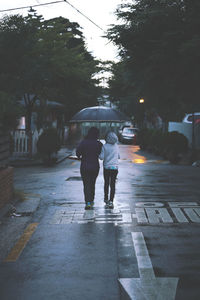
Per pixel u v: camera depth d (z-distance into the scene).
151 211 8.99
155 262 5.59
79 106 41.78
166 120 34.47
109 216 8.52
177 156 22.83
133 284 4.80
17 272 5.27
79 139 47.69
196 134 30.31
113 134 9.65
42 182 14.23
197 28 16.62
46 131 21.75
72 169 19.25
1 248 6.36
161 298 4.39
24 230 7.46
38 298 4.44
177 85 18.94
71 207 9.55
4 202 9.32
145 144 34.47
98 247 6.33
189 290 4.61
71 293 4.57
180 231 7.24
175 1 17.31
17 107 9.39
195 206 9.55
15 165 21.11
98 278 5.02
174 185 13.26
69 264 5.55
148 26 17.61
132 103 47.66
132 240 6.70
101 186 13.04
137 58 19.05
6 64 23.11
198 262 5.57
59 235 7.07
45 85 28.16
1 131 9.60
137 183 13.74
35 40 24.09
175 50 16.91
